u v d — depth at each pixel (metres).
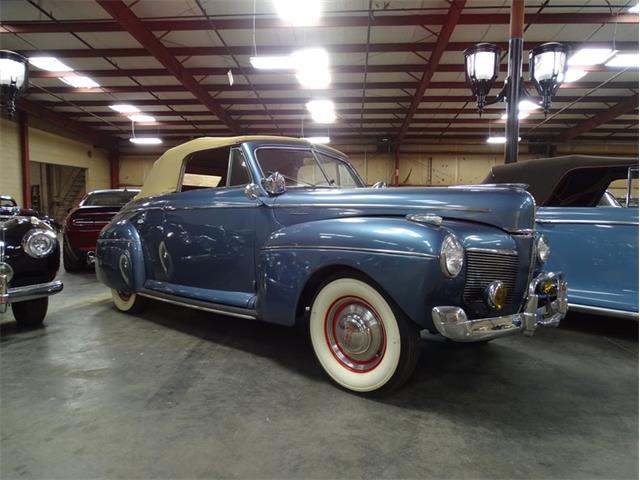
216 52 8.71
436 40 8.20
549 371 2.38
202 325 3.24
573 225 3.09
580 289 3.06
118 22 7.36
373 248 1.86
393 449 1.57
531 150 16.70
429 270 1.72
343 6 7.08
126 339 2.88
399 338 1.87
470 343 2.88
